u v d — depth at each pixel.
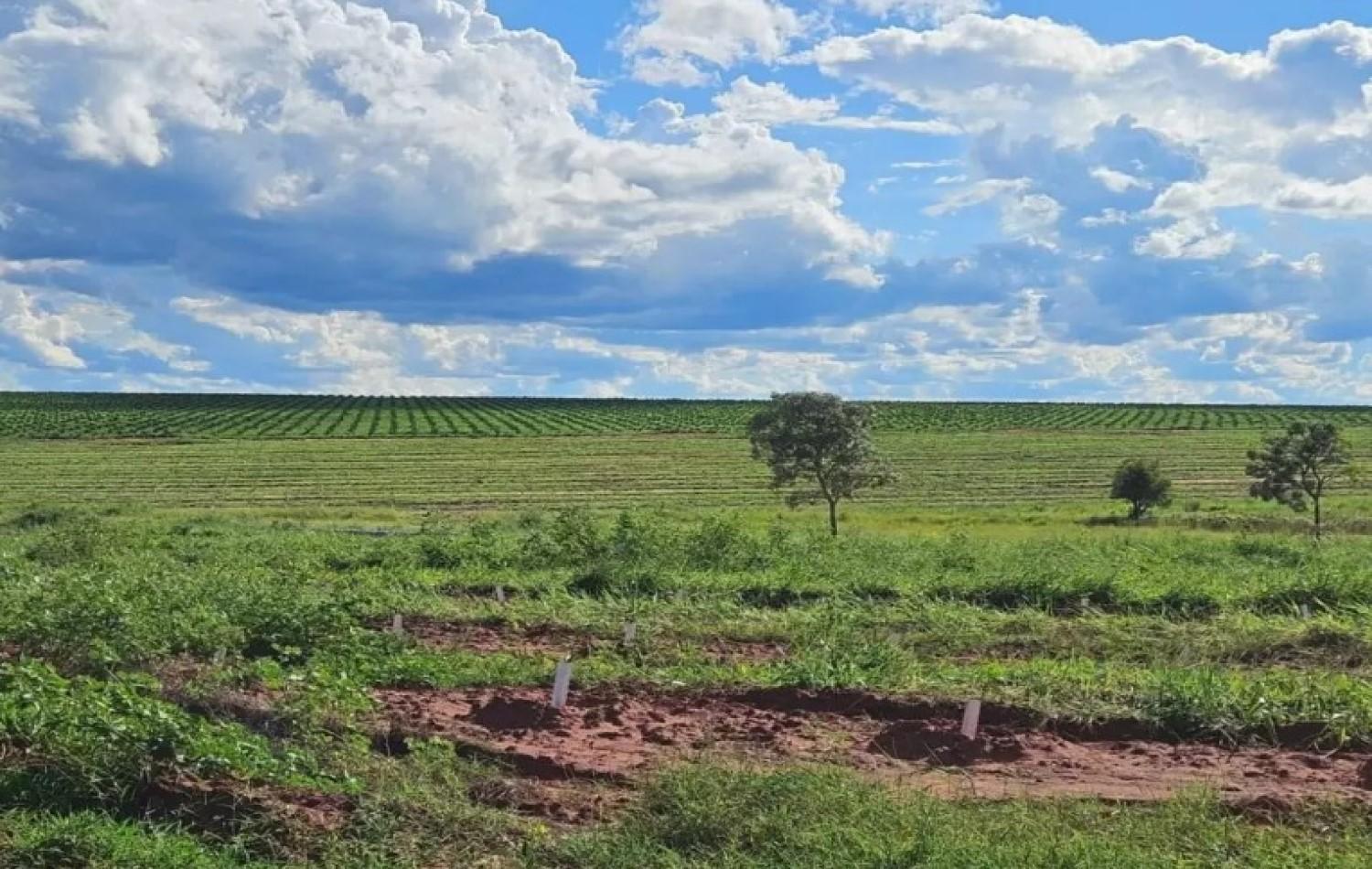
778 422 35.97
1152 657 13.94
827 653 13.09
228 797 7.89
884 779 8.89
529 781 8.82
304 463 83.12
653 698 11.87
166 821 7.68
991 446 93.81
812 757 9.62
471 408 144.38
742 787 7.84
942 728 10.45
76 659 11.93
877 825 7.38
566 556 23.72
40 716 8.51
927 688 11.91
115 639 12.18
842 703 11.49
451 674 12.97
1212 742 10.29
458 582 21.45
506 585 20.83
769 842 7.29
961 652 14.64
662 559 22.50
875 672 12.46
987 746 9.95
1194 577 19.30
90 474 76.00
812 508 56.44
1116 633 15.06
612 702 11.57
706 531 23.89
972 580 19.31
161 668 12.09
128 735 8.15
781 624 15.96
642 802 7.96
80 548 24.97
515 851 7.36
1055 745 10.12
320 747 9.16
